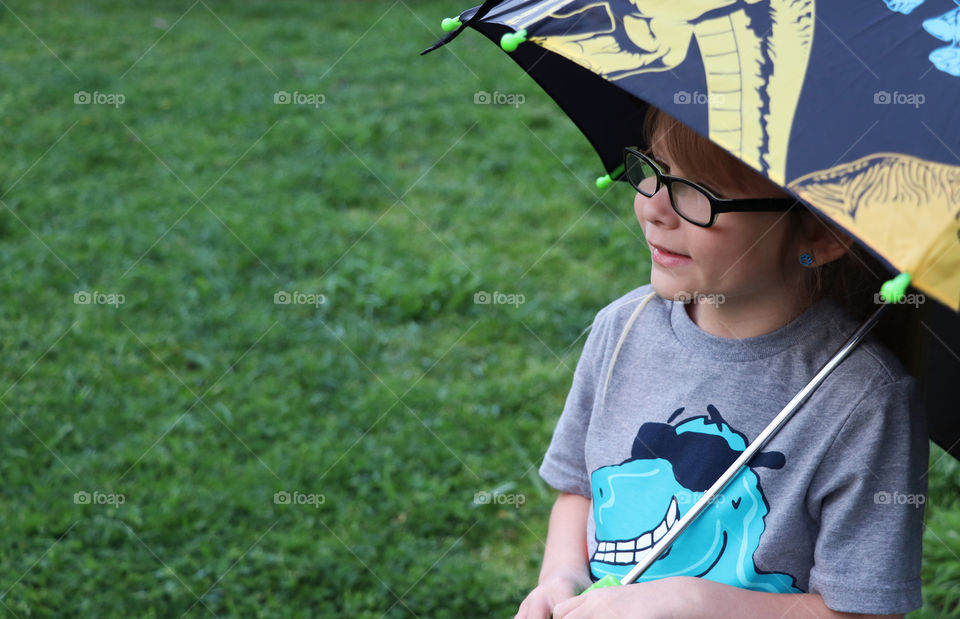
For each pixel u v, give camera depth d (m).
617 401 1.73
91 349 4.88
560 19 1.38
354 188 6.64
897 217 1.10
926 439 1.51
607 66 1.28
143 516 3.79
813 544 1.52
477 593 3.42
